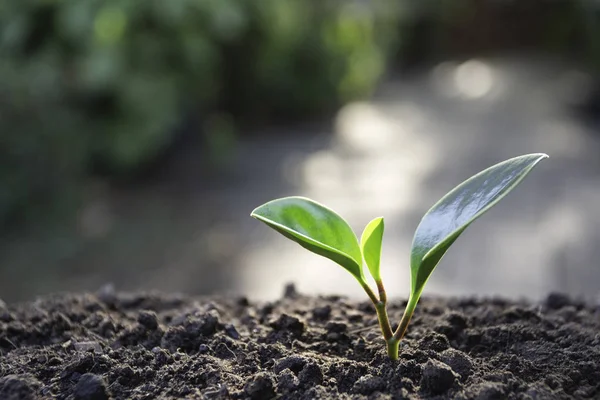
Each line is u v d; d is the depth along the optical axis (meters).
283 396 0.83
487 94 6.61
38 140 3.55
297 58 5.86
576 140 4.98
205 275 3.24
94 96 4.11
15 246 3.42
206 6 4.31
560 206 3.75
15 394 0.81
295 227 0.85
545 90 6.53
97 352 0.96
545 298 1.23
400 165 4.64
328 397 0.82
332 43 5.99
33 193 3.54
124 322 1.11
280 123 5.77
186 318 1.05
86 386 0.84
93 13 3.92
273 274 3.20
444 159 4.73
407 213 3.75
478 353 0.94
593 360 0.90
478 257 3.20
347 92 6.30
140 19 4.19
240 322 1.10
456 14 8.70
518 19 8.76
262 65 5.58
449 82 7.32
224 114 5.64
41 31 4.05
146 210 3.98
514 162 0.83
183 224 3.79
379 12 7.60
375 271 0.86
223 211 3.96
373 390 0.83
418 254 0.84
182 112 4.61
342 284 3.01
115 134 4.14
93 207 3.98
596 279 2.95
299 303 1.20
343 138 5.34
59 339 1.04
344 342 0.99
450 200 0.86
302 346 0.98
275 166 4.70
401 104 6.37
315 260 3.31
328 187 4.25
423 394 0.81
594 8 6.24
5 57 3.90
